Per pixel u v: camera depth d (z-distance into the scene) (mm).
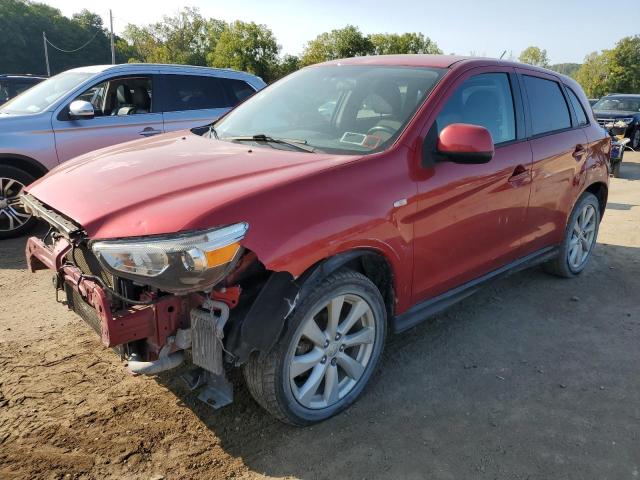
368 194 2693
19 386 2984
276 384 2504
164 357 2365
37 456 2465
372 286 2795
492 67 3707
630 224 7059
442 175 3059
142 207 2336
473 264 3504
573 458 2596
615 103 17969
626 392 3180
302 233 2396
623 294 4672
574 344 3750
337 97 3510
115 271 2232
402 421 2840
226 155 2953
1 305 4035
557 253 4609
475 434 2756
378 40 67938
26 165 5828
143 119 6648
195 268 2150
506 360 3502
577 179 4473
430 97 3170
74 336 3570
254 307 2332
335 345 2744
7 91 10219
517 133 3809
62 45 88812
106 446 2553
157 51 69438
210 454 2541
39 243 2928
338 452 2592
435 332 3857
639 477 2480
